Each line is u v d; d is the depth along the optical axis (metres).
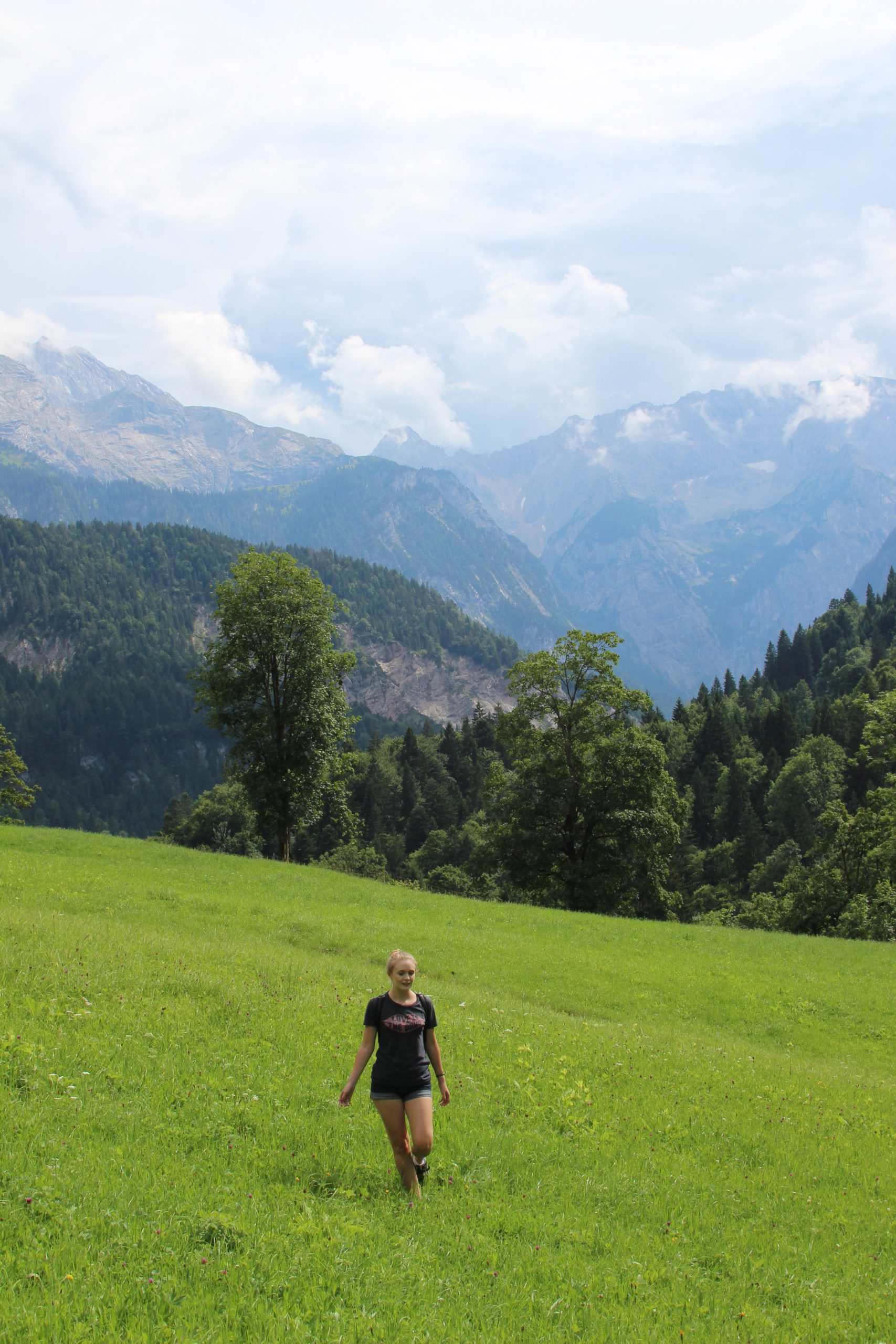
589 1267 8.18
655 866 48.03
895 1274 9.33
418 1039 9.11
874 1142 14.51
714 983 28.88
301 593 48.56
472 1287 7.38
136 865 36.75
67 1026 12.57
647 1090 15.04
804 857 97.44
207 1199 8.08
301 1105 11.20
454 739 180.50
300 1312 6.49
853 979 30.98
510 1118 12.22
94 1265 6.57
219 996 15.87
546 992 25.95
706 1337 7.18
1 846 38.03
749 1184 11.51
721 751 152.75
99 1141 8.99
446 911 36.41
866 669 170.62
